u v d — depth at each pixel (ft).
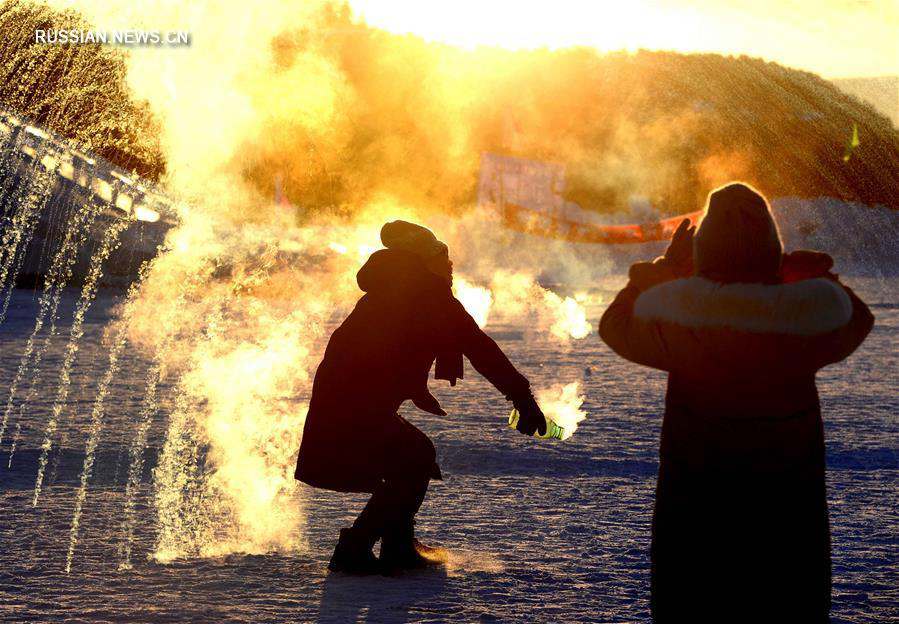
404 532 24.27
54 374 61.62
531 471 36.76
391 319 23.61
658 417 48.91
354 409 23.58
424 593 22.50
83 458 37.58
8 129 148.77
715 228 14.70
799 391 14.52
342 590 22.68
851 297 14.64
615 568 24.81
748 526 14.47
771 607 14.47
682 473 14.87
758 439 14.40
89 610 20.97
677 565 14.87
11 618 20.35
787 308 14.17
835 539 27.81
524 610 21.36
